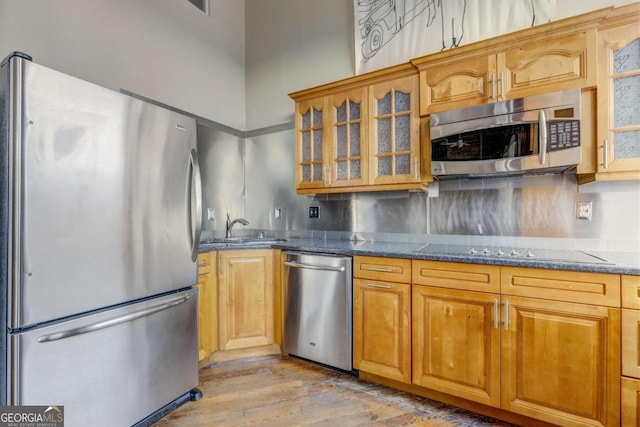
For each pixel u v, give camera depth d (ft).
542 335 4.91
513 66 5.82
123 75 7.58
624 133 5.16
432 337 5.85
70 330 4.23
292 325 7.71
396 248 6.88
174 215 5.74
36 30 6.09
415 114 6.89
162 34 8.52
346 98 7.86
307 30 9.91
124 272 4.89
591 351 4.58
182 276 5.90
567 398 4.74
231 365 7.57
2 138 3.92
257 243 8.05
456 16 7.32
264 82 10.75
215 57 10.12
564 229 6.31
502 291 5.20
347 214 9.03
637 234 5.77
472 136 6.09
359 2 8.64
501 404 5.23
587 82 5.25
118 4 7.48
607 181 5.95
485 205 7.09
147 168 5.26
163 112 5.55
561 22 5.34
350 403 6.02
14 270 3.77
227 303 7.72
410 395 6.29
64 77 4.17
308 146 8.64
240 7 11.14
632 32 5.04
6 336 3.82
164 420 5.50
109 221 4.70
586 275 4.61
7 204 3.80
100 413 4.59
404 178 7.07
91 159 4.47
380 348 6.43
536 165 5.53
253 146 10.91
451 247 6.94
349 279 6.82
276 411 5.77
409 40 7.91
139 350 5.16
